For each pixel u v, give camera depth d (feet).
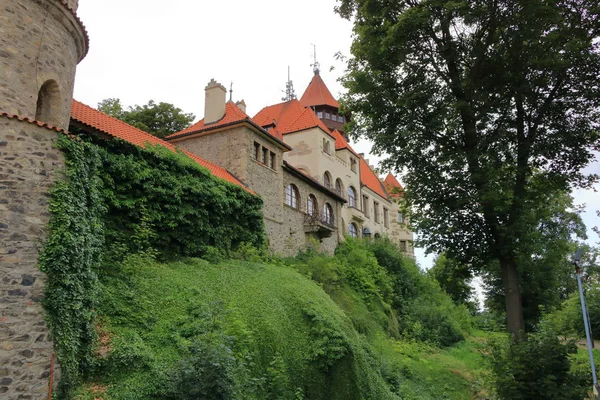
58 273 29.55
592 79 50.19
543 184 53.52
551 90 52.03
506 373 41.39
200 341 32.99
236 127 78.02
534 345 42.11
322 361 44.65
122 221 46.88
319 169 112.78
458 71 57.72
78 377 29.73
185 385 29.27
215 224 59.93
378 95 57.62
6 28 32.07
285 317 46.32
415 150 56.08
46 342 28.12
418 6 53.01
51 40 35.17
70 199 31.60
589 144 51.37
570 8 51.11
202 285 45.11
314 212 98.53
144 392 30.45
